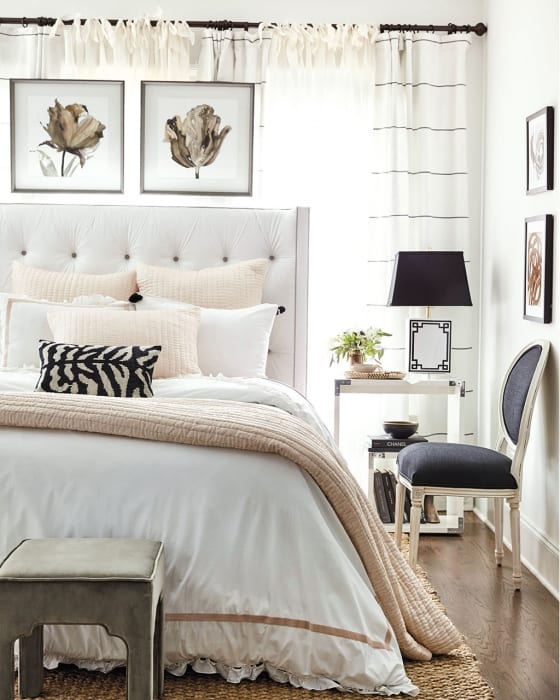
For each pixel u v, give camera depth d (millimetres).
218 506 2529
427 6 4855
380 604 2672
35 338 3875
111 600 2166
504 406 3857
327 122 4801
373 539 2711
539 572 3723
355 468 4840
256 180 4816
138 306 4164
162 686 2457
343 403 4844
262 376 4082
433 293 4371
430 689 2551
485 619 3172
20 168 4758
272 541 2520
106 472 2557
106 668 2578
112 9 4770
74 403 2662
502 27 4477
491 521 4559
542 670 2721
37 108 4723
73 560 2242
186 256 4582
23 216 4586
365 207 4828
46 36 4703
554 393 3604
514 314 4230
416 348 4512
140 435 2594
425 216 4801
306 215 4594
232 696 2473
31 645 2451
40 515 2545
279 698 2465
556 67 3602
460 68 4797
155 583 2234
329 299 4852
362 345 4465
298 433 2697
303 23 4809
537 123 3787
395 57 4754
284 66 4785
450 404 4527
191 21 4762
